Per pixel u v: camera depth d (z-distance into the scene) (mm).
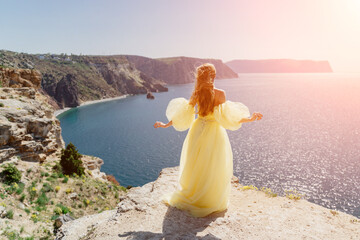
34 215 18953
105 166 83750
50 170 28969
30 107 32000
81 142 110812
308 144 104062
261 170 76938
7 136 26188
